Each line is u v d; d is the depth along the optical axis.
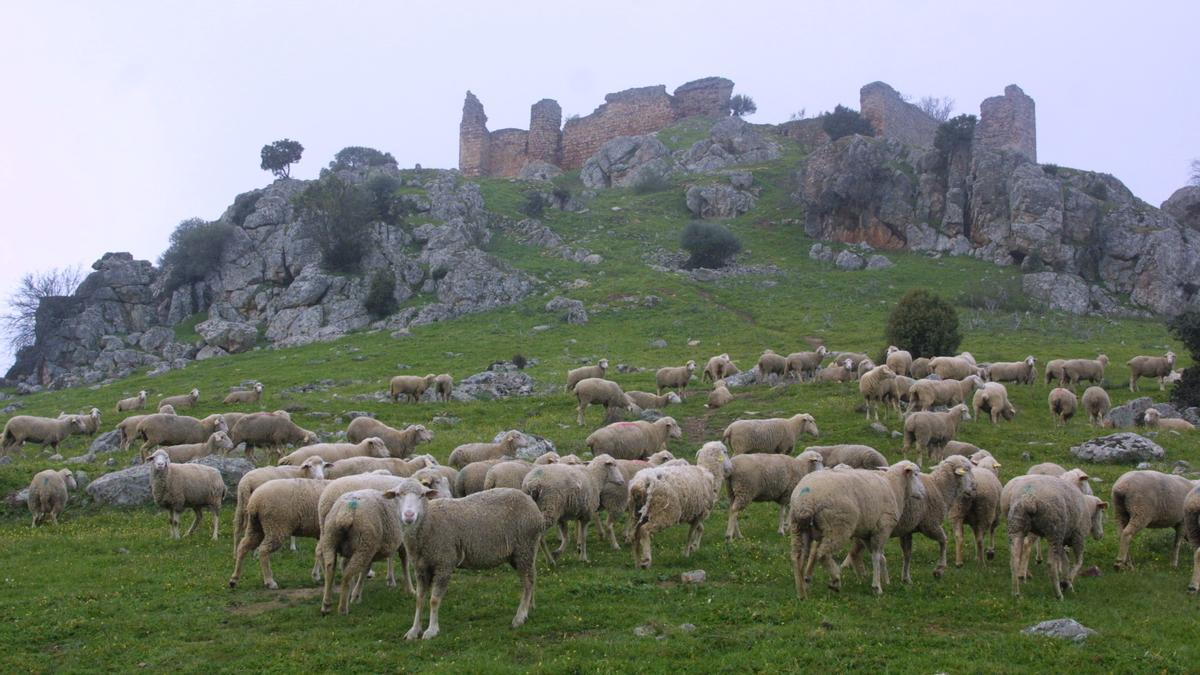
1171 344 55.44
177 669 11.82
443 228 81.94
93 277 82.06
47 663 12.28
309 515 15.54
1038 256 75.06
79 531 20.56
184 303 79.81
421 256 78.88
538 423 34.59
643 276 76.38
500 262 76.50
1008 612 13.53
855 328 59.44
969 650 11.83
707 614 13.38
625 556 17.33
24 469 24.75
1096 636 12.31
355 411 38.12
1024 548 15.57
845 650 11.87
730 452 24.64
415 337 63.81
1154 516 16.12
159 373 61.56
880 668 11.34
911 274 75.75
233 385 51.44
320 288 74.31
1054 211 76.06
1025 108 116.56
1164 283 70.88
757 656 11.70
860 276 75.69
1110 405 35.22
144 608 14.35
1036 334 58.66
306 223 80.94
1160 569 16.33
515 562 13.59
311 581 15.71
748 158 117.25
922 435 26.20
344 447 22.48
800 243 88.50
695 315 65.00
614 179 118.75
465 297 72.12
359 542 13.62
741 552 17.33
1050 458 27.28
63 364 75.88
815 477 14.40
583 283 75.75
